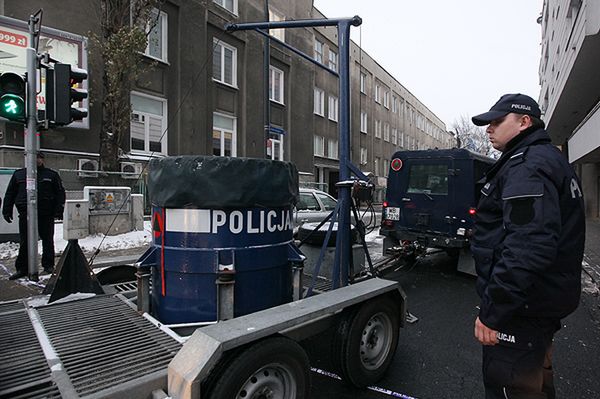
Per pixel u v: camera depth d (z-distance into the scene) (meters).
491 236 1.91
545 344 1.80
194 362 1.86
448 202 7.04
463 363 3.46
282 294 3.00
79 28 11.20
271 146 14.99
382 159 36.00
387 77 36.97
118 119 11.12
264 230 2.83
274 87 19.95
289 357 2.22
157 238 2.80
